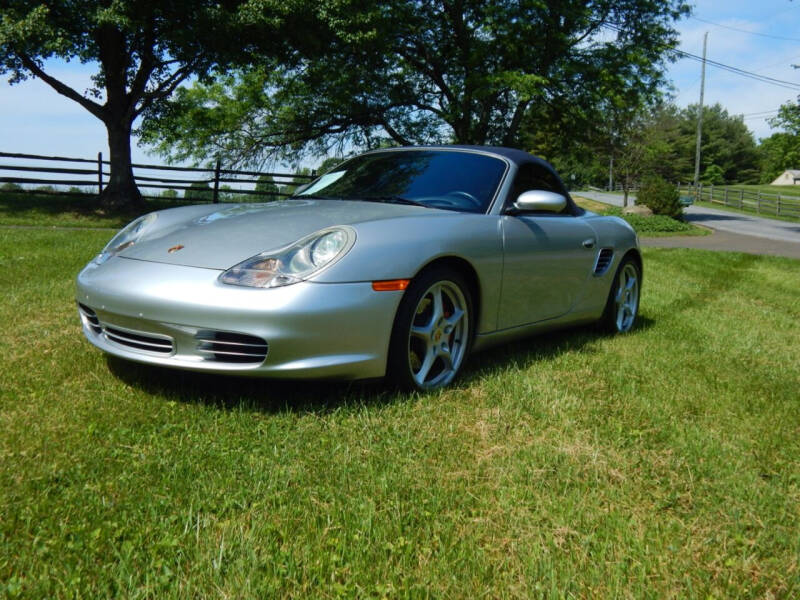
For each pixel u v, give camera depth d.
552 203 3.42
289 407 2.63
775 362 3.99
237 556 1.60
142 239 3.09
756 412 2.96
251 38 15.25
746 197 45.00
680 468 2.29
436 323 2.96
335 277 2.58
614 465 2.27
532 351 3.86
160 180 17.66
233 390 2.79
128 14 13.24
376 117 23.12
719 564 1.72
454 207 3.35
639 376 3.40
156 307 2.57
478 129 23.05
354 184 3.72
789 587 1.63
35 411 2.45
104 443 2.20
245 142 23.64
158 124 18.25
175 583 1.47
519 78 19.44
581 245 4.01
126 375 2.91
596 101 22.17
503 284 3.32
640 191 28.91
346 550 1.65
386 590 1.50
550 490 2.05
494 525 1.83
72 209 15.05
